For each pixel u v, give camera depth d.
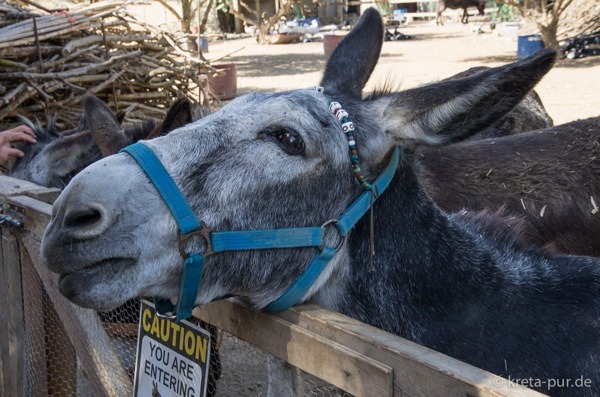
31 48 7.67
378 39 3.04
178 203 2.16
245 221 2.27
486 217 3.07
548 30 18.78
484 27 30.14
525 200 3.91
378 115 2.52
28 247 3.28
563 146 4.14
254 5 34.31
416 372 1.72
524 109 5.88
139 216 2.11
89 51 8.23
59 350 3.57
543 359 2.51
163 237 2.14
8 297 3.59
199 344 2.31
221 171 2.25
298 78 18.16
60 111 7.79
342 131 2.41
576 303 2.62
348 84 2.82
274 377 2.41
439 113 2.41
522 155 4.12
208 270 2.26
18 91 7.25
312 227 2.38
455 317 2.57
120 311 3.31
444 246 2.64
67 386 3.63
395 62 20.47
